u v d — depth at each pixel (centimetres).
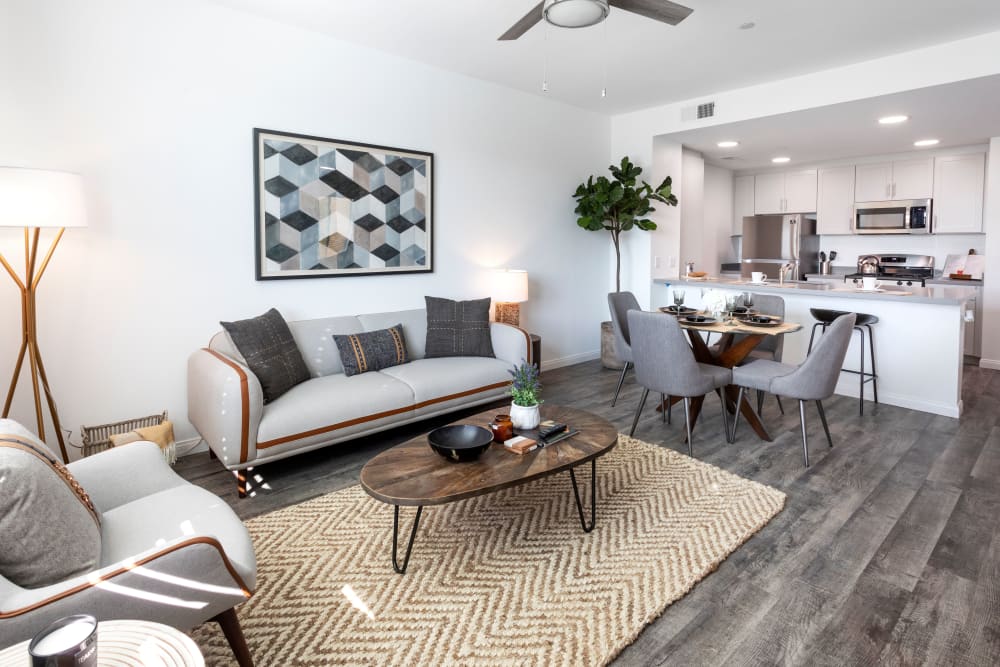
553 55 397
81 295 289
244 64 333
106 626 107
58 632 87
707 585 205
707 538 234
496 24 344
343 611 189
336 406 303
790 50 384
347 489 285
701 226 655
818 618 186
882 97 406
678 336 318
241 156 337
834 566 216
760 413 387
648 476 297
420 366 376
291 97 353
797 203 728
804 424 316
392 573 211
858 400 446
